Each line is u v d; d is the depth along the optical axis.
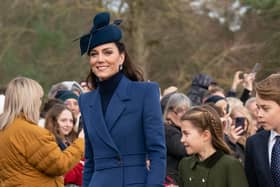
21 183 8.79
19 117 8.91
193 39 35.47
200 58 35.06
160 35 34.59
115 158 7.34
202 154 8.33
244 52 35.78
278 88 7.39
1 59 32.03
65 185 10.41
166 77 35.53
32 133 8.78
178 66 35.47
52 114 10.59
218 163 8.17
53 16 32.78
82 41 7.59
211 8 36.47
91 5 33.12
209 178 8.17
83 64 32.66
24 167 8.83
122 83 7.50
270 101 7.41
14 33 32.78
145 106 7.37
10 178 8.83
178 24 34.75
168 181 10.69
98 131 7.41
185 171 8.45
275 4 34.28
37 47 32.09
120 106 7.39
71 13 32.88
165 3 34.09
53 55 32.59
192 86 15.94
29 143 8.77
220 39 36.56
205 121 8.29
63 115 10.59
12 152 8.78
